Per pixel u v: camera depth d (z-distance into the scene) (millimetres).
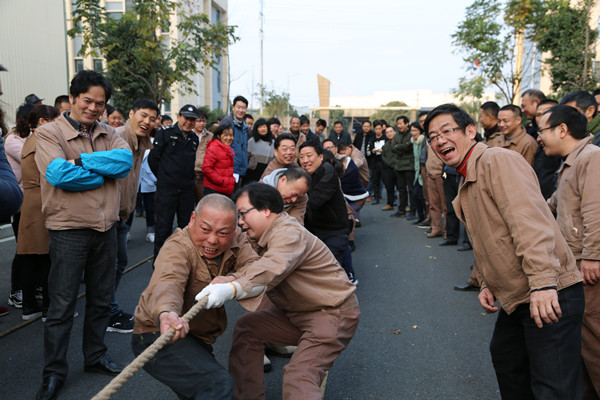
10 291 5195
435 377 3520
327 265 2713
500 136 5645
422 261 6688
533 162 5195
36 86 14938
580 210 3016
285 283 2656
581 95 4188
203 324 2484
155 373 2318
